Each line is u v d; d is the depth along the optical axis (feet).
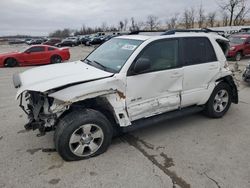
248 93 23.48
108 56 13.65
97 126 11.65
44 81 11.08
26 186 9.90
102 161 11.61
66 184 10.02
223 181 10.22
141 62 11.87
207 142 13.53
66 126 10.95
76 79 11.07
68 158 11.43
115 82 11.57
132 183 10.07
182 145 13.20
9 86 27.81
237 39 52.90
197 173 10.73
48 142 13.42
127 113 12.33
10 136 14.20
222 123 16.10
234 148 12.91
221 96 16.66
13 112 18.34
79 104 11.87
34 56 50.14
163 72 13.11
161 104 13.39
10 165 11.28
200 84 15.05
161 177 10.45
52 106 10.80
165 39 13.48
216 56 15.72
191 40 14.62
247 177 10.49
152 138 13.99
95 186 9.90
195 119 16.71
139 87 12.38
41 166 11.20
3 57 47.47
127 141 13.61
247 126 15.65
